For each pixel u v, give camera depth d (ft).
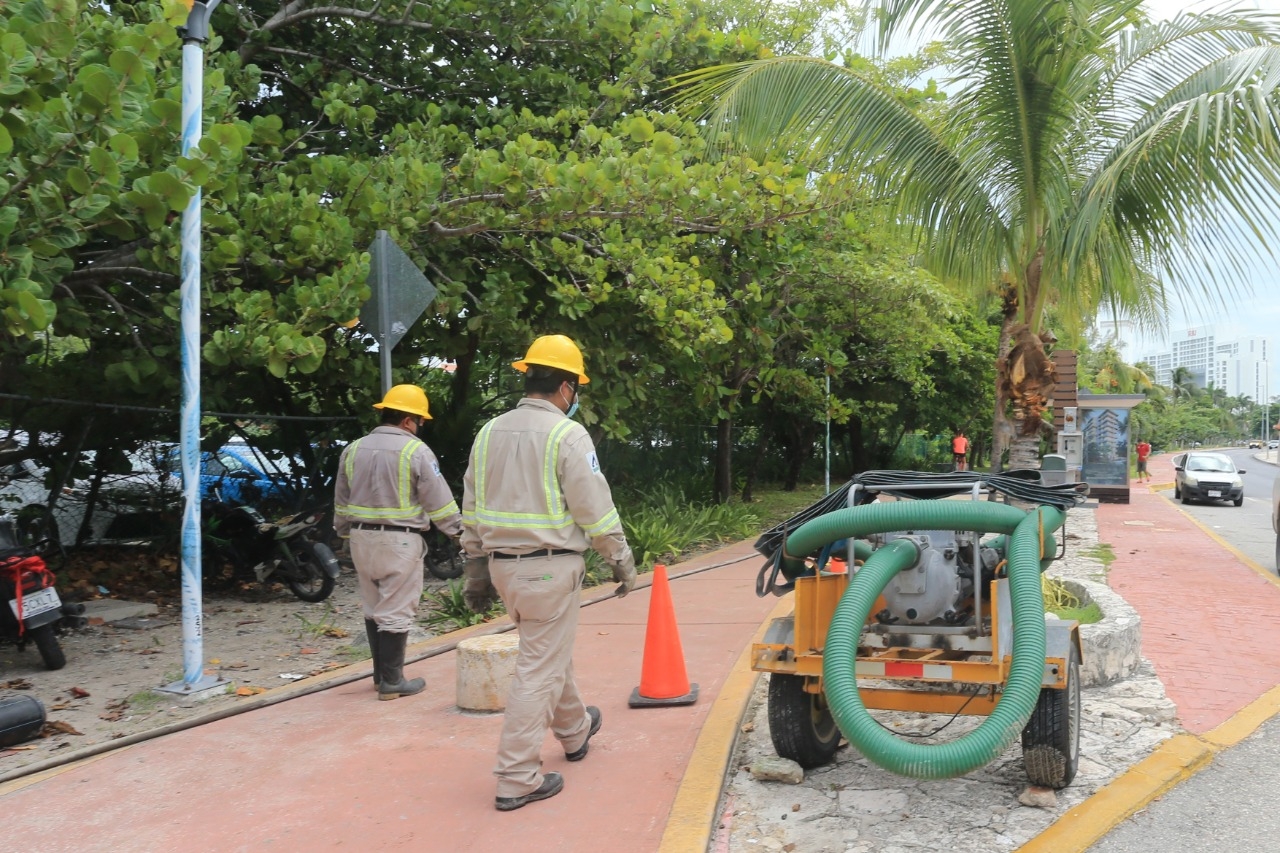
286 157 33.63
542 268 32.60
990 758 12.08
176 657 23.97
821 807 14.46
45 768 15.79
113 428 35.12
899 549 14.32
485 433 14.11
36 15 17.58
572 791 14.26
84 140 18.25
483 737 16.87
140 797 14.51
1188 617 28.07
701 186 30.68
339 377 33.99
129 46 18.33
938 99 32.37
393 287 23.22
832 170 31.12
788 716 15.26
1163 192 28.43
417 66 36.70
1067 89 29.55
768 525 54.75
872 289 51.72
